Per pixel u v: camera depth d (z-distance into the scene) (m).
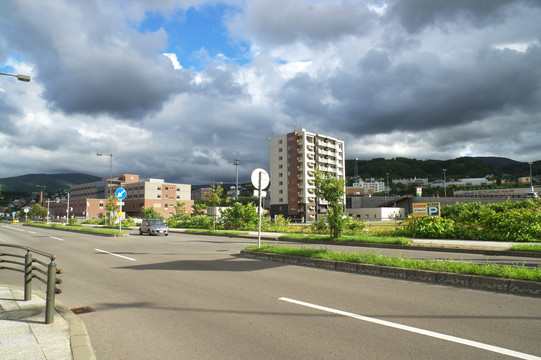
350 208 87.44
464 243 14.90
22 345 3.97
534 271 6.63
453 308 5.32
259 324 4.77
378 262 8.63
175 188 116.25
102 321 5.06
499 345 3.85
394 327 4.51
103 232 26.48
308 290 6.71
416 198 87.25
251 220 29.16
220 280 7.84
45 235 27.81
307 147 87.94
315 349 3.87
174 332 4.54
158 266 10.12
